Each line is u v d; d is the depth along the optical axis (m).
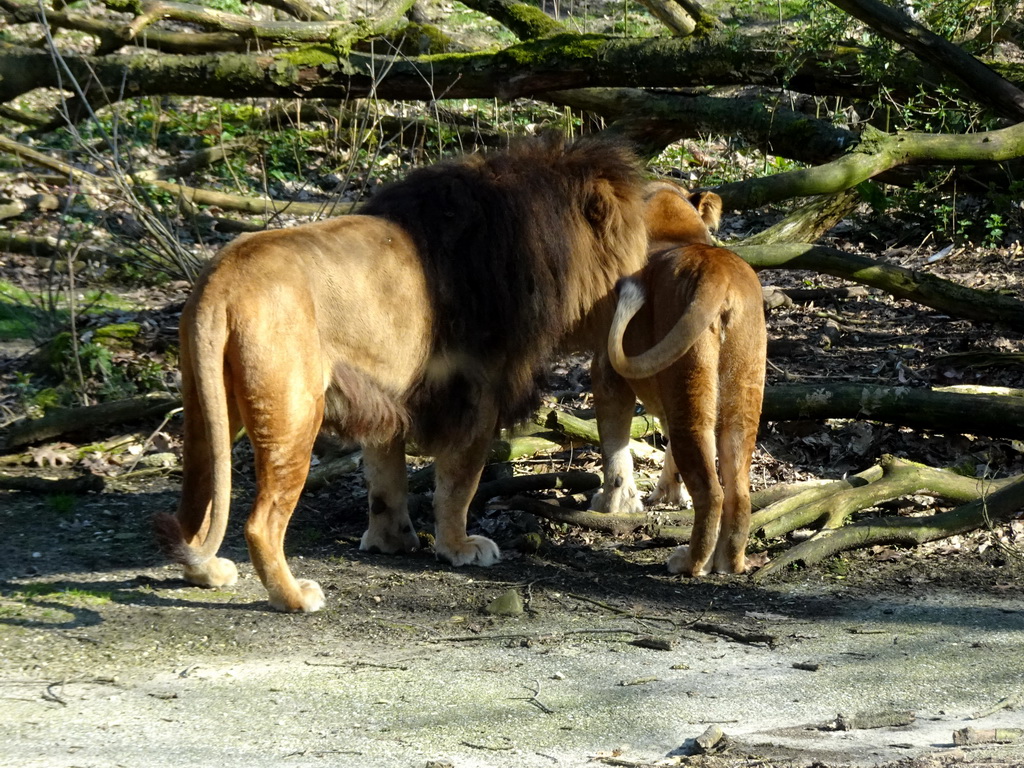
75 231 18.98
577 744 6.49
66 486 11.84
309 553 10.41
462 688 7.34
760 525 10.45
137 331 15.50
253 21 19.25
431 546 10.69
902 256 19.14
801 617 8.86
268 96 18.12
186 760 6.23
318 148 24.41
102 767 6.10
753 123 18.05
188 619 8.63
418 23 22.70
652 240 10.86
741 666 7.77
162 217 17.08
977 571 9.90
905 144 16.33
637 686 7.40
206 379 8.13
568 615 8.88
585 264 9.98
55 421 13.14
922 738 6.52
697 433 9.50
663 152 24.12
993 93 16.11
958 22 18.91
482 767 6.16
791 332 15.99
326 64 17.78
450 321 9.38
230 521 11.27
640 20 28.59
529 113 25.56
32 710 6.94
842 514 10.66
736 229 20.81
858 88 17.73
